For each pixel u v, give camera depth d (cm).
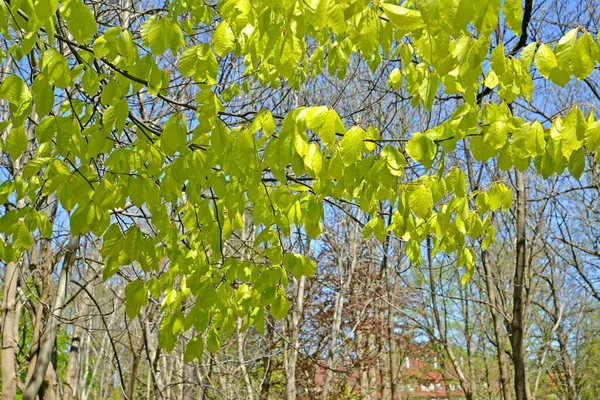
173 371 677
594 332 1351
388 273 845
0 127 227
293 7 151
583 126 172
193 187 234
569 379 1060
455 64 167
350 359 970
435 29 138
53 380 427
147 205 213
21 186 285
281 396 911
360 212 669
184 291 274
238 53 291
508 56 190
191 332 626
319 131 169
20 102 184
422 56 162
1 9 177
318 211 235
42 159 205
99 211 213
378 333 958
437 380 1461
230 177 235
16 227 271
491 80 216
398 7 151
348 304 873
